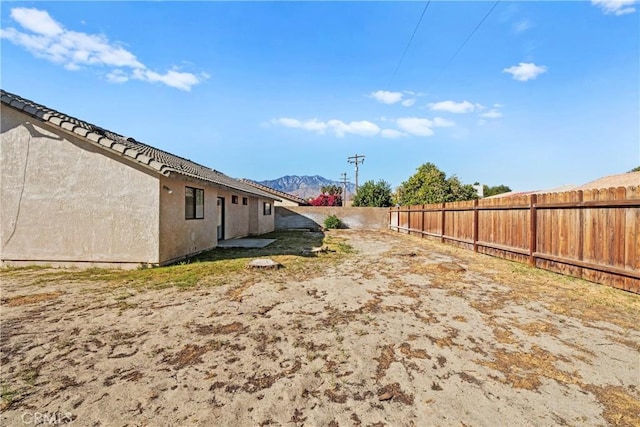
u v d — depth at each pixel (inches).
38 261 295.0
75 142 291.6
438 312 169.5
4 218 297.7
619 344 129.1
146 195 286.2
